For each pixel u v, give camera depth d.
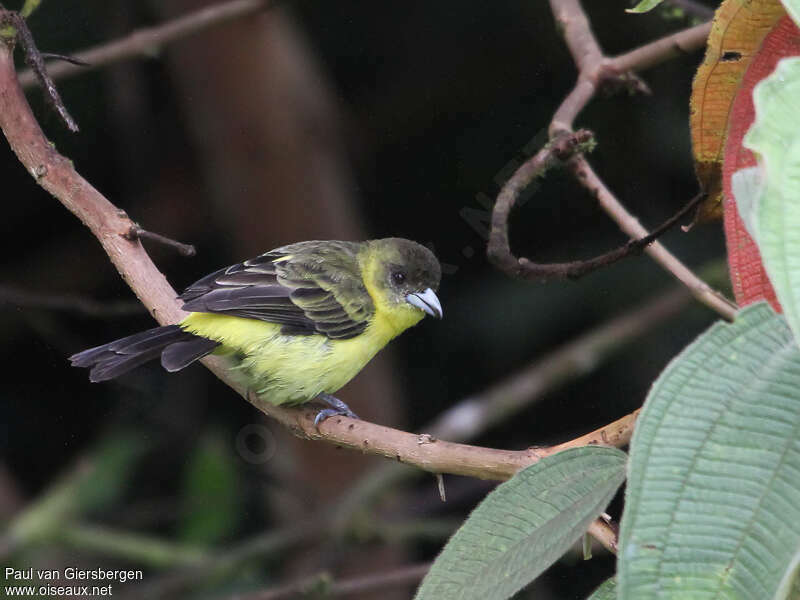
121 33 11.50
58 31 11.31
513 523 3.13
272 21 11.66
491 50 11.90
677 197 11.01
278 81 11.70
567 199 11.07
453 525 10.16
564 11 8.06
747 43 3.93
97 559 9.91
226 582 10.02
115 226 5.94
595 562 10.06
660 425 2.66
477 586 3.06
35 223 12.18
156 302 6.14
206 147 11.91
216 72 11.57
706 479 2.58
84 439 11.89
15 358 11.98
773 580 2.45
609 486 3.10
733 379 2.70
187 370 12.06
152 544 10.02
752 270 3.33
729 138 3.54
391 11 12.00
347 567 11.02
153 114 12.23
